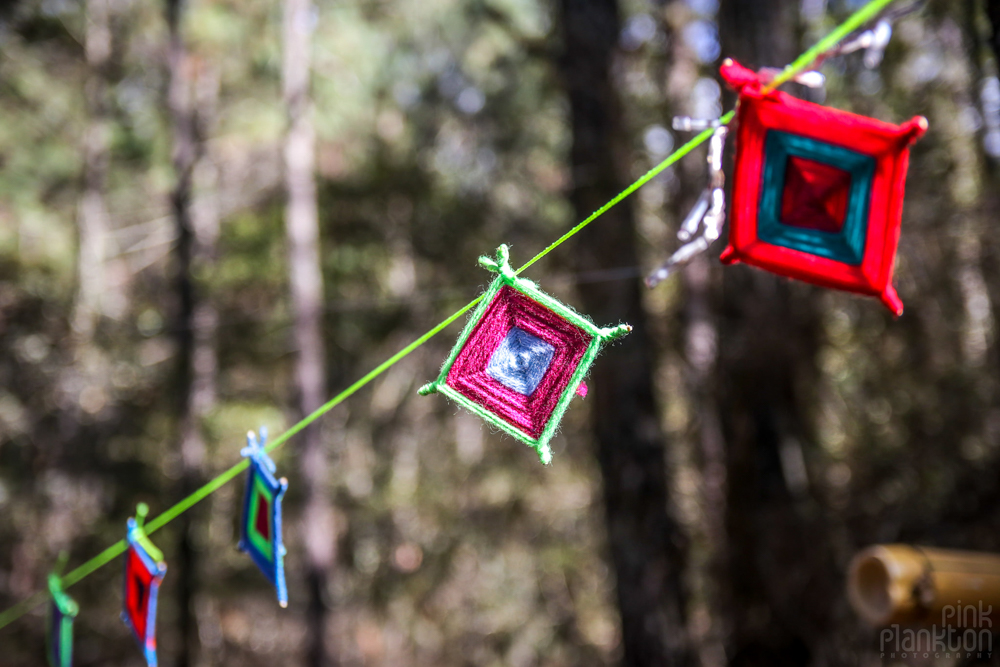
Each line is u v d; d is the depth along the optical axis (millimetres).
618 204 5293
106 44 11422
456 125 11008
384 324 10703
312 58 10430
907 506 5711
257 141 11867
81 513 12148
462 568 12812
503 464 12102
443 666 12586
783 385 4641
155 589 2389
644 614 5129
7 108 11555
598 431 5359
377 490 12609
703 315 7238
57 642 3174
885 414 6387
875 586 2512
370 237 10453
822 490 4973
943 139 5605
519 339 1658
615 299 5207
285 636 13758
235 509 12391
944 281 6055
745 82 1534
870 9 1364
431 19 11477
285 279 11648
